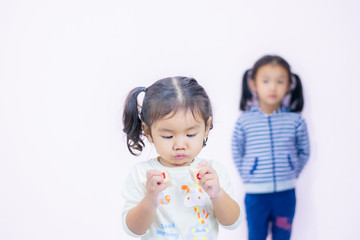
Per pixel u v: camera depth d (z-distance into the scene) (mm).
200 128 932
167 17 2395
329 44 2424
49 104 2316
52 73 2318
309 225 2406
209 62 2387
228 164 2324
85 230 2229
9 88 2301
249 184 2137
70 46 2326
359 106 2410
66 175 2293
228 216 961
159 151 942
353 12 2416
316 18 2430
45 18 2322
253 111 2184
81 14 2336
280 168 2111
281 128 2139
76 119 2322
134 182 1028
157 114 902
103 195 2279
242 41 2412
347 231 2395
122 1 2363
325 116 2412
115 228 2236
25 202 2244
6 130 2293
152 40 2371
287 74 2168
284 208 2109
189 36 2398
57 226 2227
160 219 988
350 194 2410
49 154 2305
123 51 2350
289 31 2436
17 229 2201
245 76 2238
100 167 2301
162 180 894
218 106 2357
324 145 2412
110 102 2309
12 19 2303
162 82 958
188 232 981
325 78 2416
